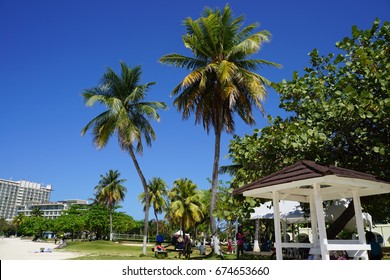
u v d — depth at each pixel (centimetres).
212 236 1831
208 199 4900
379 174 731
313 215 683
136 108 2553
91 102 2286
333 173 481
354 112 708
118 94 2547
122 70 2556
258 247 2316
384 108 641
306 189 686
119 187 6481
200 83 1870
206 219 5228
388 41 759
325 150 775
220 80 1825
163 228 7869
